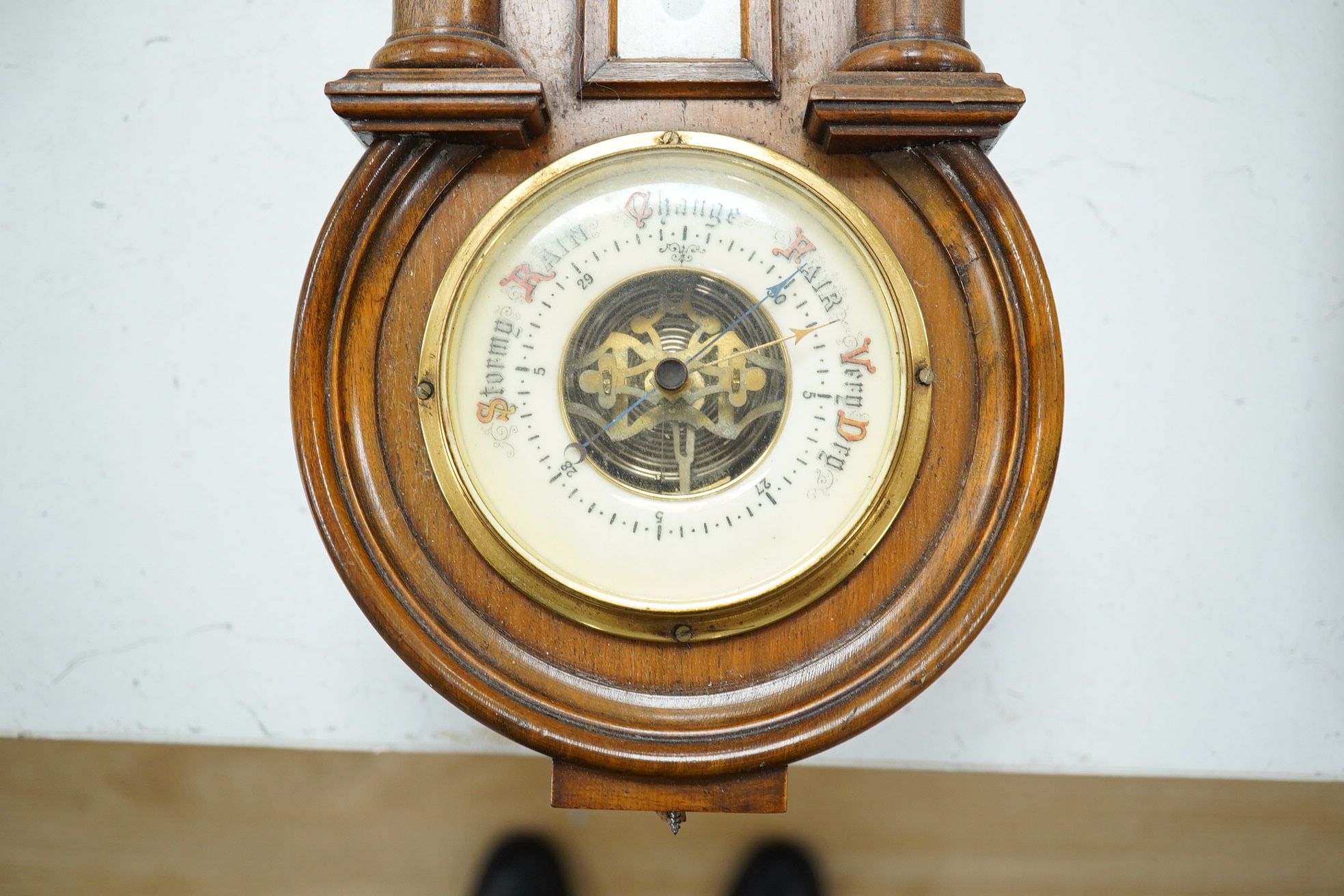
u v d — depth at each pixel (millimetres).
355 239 776
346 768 1170
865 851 1160
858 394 778
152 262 1178
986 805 1164
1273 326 1161
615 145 775
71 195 1176
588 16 786
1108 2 1170
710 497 777
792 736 733
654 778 738
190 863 1167
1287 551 1158
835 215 773
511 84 732
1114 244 1166
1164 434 1162
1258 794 1155
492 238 771
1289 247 1162
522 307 783
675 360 755
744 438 783
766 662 772
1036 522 748
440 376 771
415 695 1174
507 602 776
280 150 1179
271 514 1176
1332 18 1167
